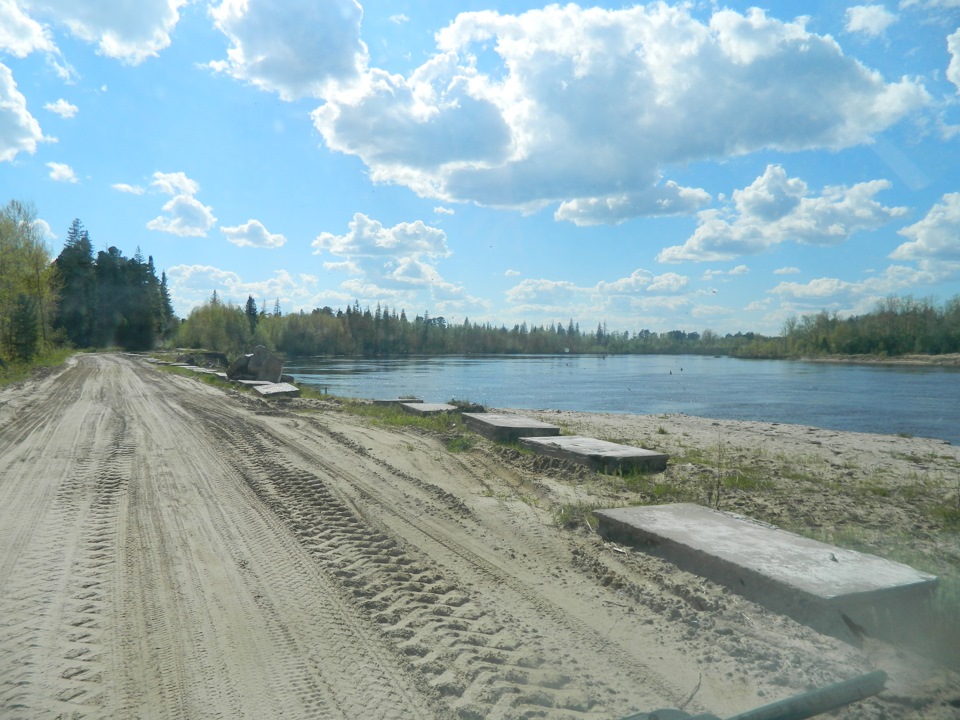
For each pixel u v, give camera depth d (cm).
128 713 353
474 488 923
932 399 3294
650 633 454
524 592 530
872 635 438
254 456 1120
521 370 6438
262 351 3003
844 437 1750
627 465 1052
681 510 699
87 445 1215
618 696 370
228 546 642
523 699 365
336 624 467
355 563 594
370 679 390
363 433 1410
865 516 789
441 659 413
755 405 3036
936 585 482
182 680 389
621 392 3825
